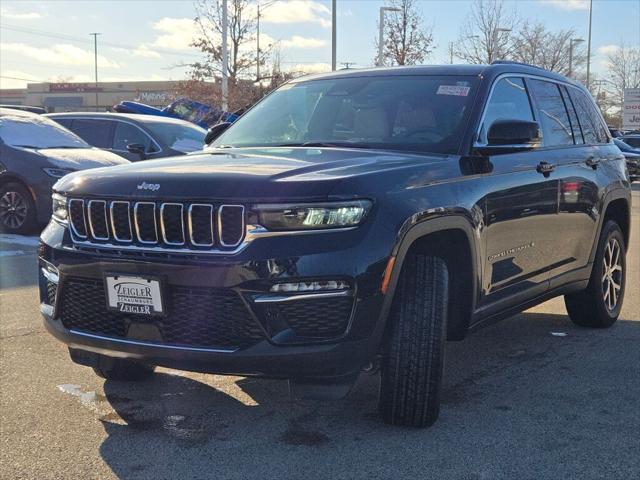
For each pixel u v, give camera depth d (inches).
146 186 131.0
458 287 157.0
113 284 131.9
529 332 229.0
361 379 178.7
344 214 125.6
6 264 319.9
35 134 425.7
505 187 167.5
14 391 166.1
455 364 193.6
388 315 132.3
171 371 183.3
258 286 122.5
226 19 1001.5
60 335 141.9
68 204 140.6
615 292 238.5
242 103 1062.4
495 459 133.4
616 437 144.2
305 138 179.5
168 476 125.9
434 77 185.3
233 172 131.0
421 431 145.9
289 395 166.9
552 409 159.3
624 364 194.1
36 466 129.0
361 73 198.1
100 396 164.6
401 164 144.5
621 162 243.3
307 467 129.6
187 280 125.5
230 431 145.9
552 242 193.5
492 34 1376.7
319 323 124.8
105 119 466.9
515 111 187.2
